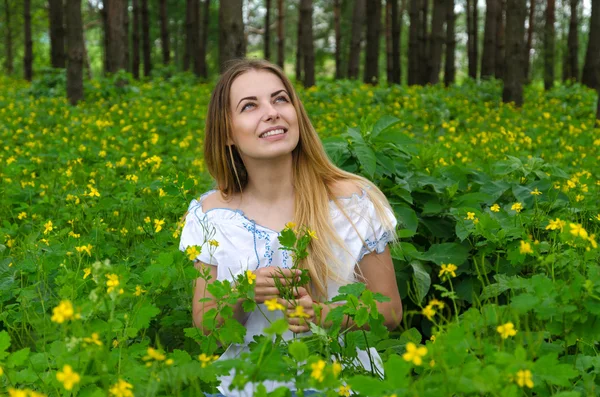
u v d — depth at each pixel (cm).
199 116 1074
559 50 3008
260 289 226
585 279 203
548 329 199
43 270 307
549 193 382
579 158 664
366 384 160
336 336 214
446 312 353
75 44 1259
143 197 468
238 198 259
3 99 1397
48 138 851
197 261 254
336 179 255
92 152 724
